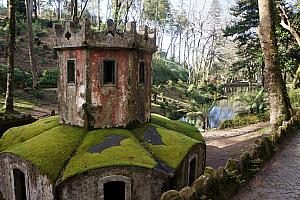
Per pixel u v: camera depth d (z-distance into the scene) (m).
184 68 89.25
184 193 8.10
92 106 13.68
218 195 9.14
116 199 12.76
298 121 19.64
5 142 14.95
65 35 13.70
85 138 13.05
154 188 11.70
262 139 13.76
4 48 44.44
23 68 43.03
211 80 78.38
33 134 14.55
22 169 12.39
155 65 71.31
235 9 36.03
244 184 10.57
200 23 81.12
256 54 33.12
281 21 28.67
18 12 55.94
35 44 53.12
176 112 43.00
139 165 11.39
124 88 14.03
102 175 11.27
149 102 15.98
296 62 32.38
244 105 36.44
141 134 13.88
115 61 13.75
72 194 11.18
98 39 13.20
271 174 11.59
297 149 14.85
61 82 14.54
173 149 12.98
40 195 11.76
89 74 13.44
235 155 19.28
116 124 14.09
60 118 14.89
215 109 46.88
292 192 10.06
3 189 13.91
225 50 89.06
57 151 12.28
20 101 30.56
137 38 13.99
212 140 24.59
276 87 19.94
